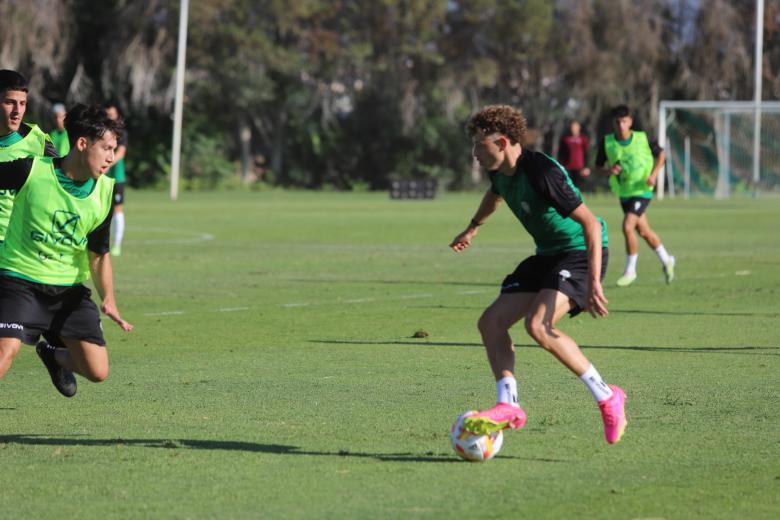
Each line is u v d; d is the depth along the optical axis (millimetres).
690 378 24578
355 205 123812
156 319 34406
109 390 23250
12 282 17844
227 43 167750
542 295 17828
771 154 161375
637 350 28578
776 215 102312
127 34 166750
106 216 18172
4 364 17500
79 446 18281
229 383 24016
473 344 29578
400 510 14734
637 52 174125
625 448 18172
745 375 24953
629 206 44219
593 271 17344
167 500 15180
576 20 173750
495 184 18375
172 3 161625
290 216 99312
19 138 22844
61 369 19969
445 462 17281
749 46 177750
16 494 15461
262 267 52125
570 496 15406
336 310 36781
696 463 17203
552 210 17984
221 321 34031
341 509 14766
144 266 52125
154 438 18875
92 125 17500
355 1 178000
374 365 26312
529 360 26922
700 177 166250
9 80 21766
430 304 38469
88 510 14719
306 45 176250
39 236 17781
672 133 168750
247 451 17953
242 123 180500
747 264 54125
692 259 57062
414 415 20719
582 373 17672
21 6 154250
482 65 176125
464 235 20375
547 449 18125
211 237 72500
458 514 14562
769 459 17422
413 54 179000
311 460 17391
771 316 35219
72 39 166000
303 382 24125
